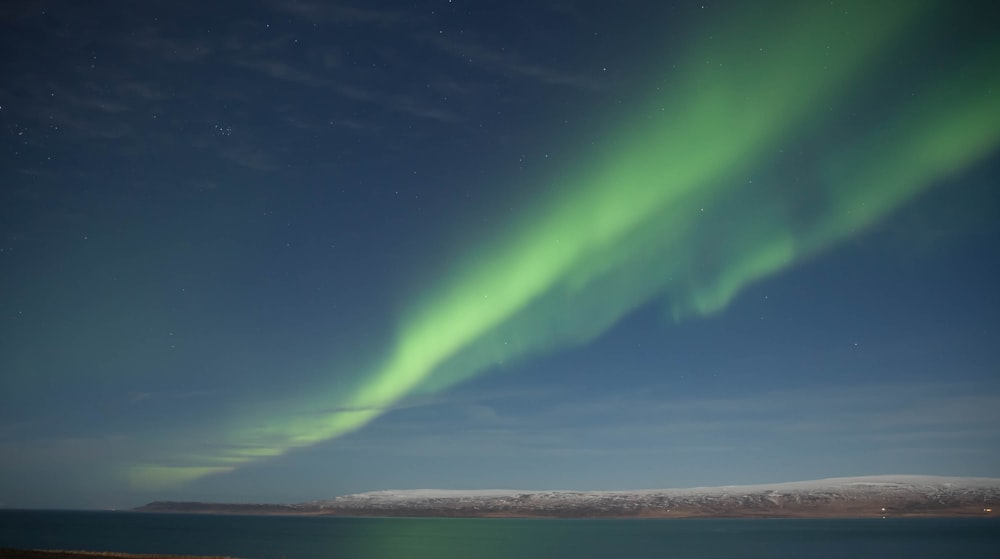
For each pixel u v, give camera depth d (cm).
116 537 13175
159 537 13462
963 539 13912
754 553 10319
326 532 17738
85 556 5394
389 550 10581
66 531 15712
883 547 11581
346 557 8925
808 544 12569
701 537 15425
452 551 10544
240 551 9638
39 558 5109
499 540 14200
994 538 14225
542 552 10412
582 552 10488
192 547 10262
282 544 11775
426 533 17650
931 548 11275
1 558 5053
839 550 10838
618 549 11288
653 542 13450
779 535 16300
